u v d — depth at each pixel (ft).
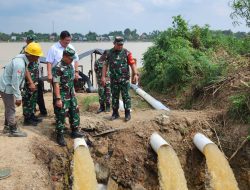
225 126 16.66
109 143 15.58
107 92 18.51
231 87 18.56
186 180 15.30
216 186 14.55
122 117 17.38
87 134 15.83
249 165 15.23
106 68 16.74
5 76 14.08
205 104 19.57
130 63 16.42
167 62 26.63
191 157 15.76
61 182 13.69
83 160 13.96
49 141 14.83
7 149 13.52
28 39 15.93
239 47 25.27
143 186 14.65
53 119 17.22
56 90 14.21
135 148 15.37
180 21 29.91
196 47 28.81
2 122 16.89
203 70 21.24
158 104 21.27
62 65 14.30
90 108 20.74
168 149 14.57
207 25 29.94
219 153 14.94
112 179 14.75
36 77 16.02
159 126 16.28
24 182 11.61
